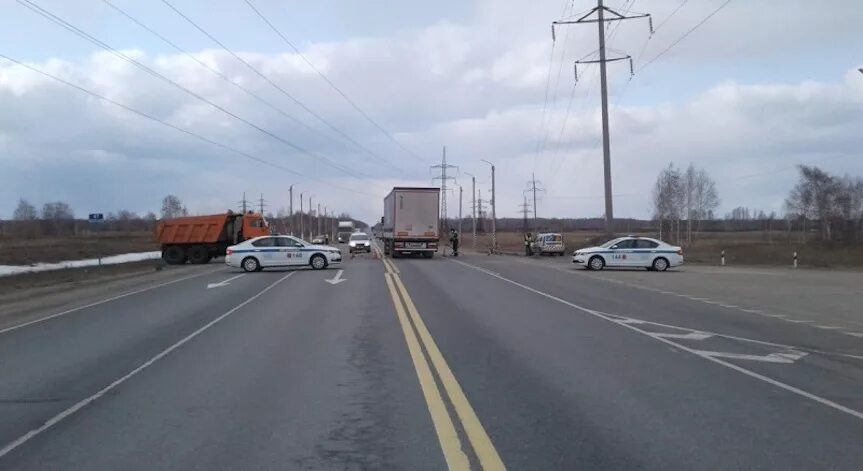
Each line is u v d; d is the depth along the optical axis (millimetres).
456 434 6703
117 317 16297
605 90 45312
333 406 7832
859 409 7727
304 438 6629
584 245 55656
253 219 47031
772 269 37344
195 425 7102
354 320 15250
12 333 14000
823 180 71188
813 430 6879
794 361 10609
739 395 8367
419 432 6801
